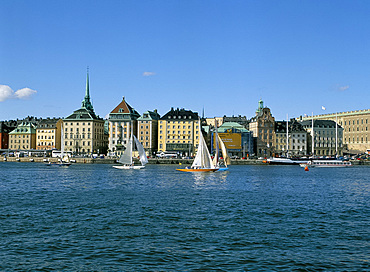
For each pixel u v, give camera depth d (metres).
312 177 134.88
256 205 65.62
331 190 91.44
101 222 50.59
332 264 35.44
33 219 52.12
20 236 43.28
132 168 173.50
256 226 49.09
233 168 191.62
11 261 35.38
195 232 45.72
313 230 47.31
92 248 39.25
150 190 87.50
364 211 60.88
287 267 34.59
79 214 56.00
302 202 69.94
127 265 34.72
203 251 38.59
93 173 143.38
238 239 42.88
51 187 92.25
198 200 71.06
